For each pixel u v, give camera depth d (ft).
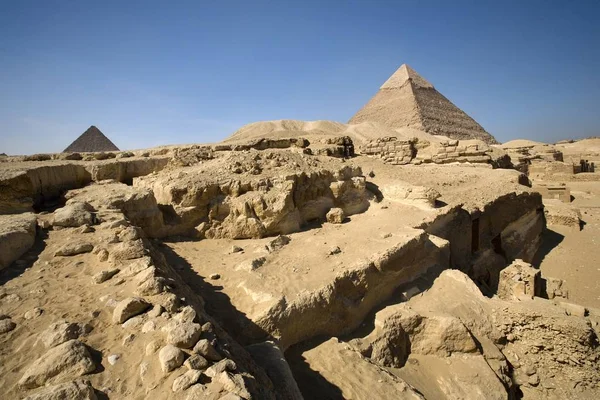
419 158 72.49
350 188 36.63
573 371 20.79
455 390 19.17
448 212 35.06
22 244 16.24
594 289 36.76
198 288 19.10
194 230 27.14
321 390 15.33
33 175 26.86
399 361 20.10
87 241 17.42
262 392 10.14
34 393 8.55
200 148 47.19
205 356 10.14
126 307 11.63
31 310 11.73
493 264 40.32
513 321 23.08
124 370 9.52
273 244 25.26
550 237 52.65
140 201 25.13
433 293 25.30
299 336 17.99
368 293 21.81
